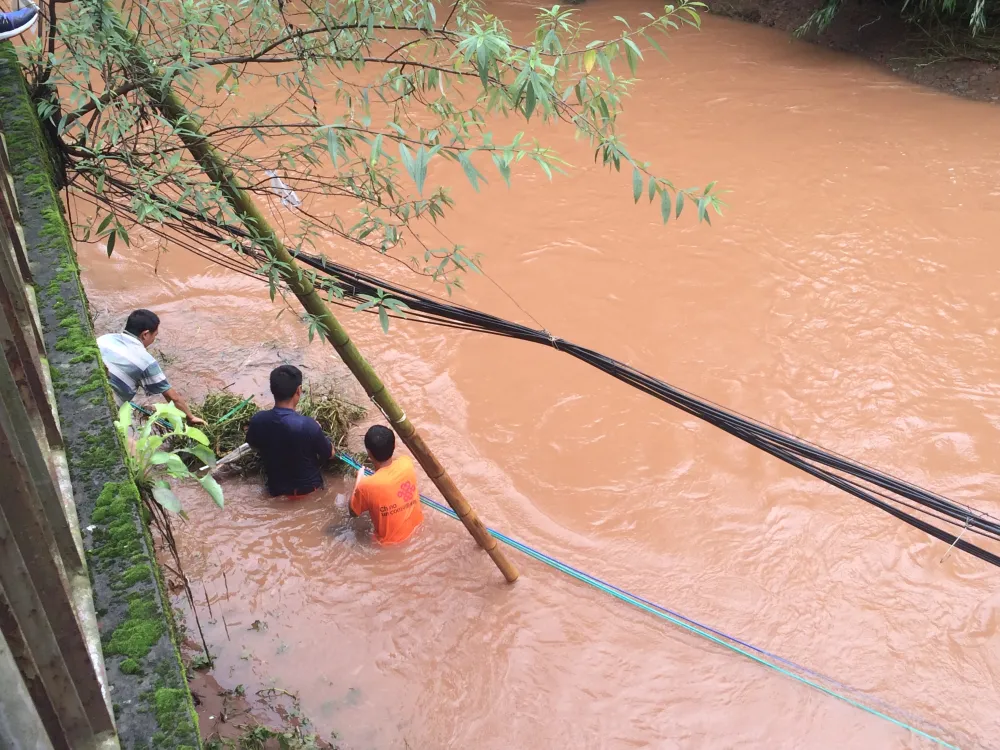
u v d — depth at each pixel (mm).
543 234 9633
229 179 4055
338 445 6805
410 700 5125
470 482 6664
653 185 3238
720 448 6965
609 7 15359
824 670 5387
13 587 1350
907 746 4980
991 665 5422
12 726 1061
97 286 8562
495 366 7785
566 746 4945
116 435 2215
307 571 5871
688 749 4945
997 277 8836
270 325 8141
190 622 5434
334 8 4133
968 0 12391
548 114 3289
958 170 10586
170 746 1562
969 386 7566
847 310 8461
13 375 1975
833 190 10297
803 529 6305
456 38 3809
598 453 6941
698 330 8250
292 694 5066
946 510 3686
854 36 13547
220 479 6453
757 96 12414
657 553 6145
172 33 4102
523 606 5727
